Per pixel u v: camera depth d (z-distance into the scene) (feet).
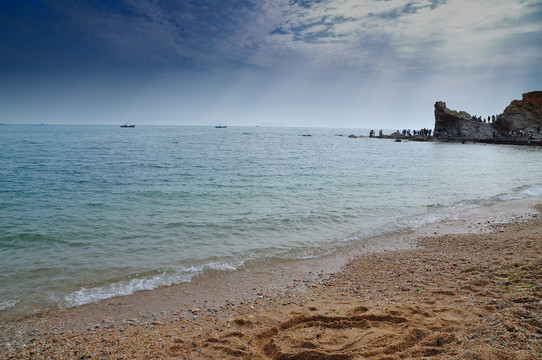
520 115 260.83
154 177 93.15
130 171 105.29
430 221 52.65
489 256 33.53
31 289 29.35
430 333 17.69
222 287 30.45
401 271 32.09
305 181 88.74
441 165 129.80
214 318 24.44
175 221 50.14
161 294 29.01
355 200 66.23
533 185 84.84
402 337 17.65
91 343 20.93
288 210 57.52
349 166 125.59
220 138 381.19
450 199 68.23
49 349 20.27
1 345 20.98
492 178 96.53
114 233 44.52
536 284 23.08
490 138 249.75
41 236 42.83
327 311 23.45
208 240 42.60
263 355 18.21
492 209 60.03
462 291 24.54
